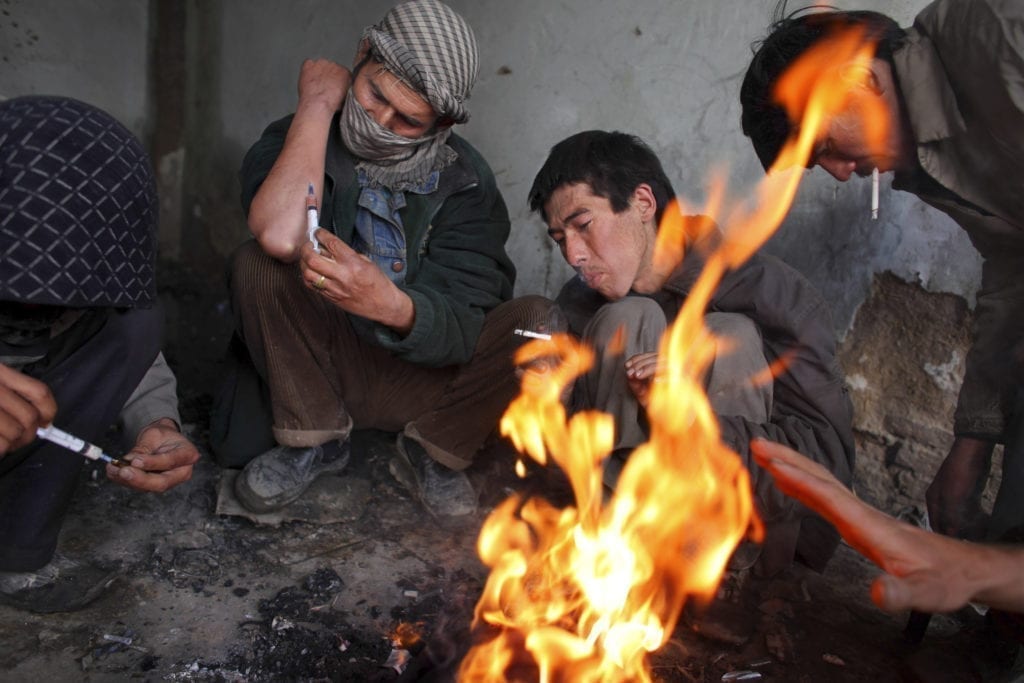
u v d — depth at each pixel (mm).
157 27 4188
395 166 2539
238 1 4039
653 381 2164
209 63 4191
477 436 2660
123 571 2266
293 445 2541
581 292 2721
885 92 1968
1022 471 1903
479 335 2582
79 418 1945
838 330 2982
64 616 2084
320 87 2557
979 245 2260
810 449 2271
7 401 1632
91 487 2578
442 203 2633
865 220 2846
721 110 3006
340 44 3805
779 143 2113
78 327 1901
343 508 2637
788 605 2359
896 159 2066
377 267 2295
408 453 2727
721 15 2953
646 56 3117
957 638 2184
